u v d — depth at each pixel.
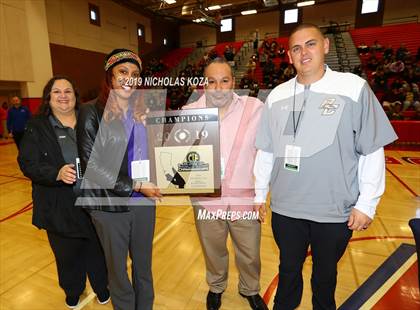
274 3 12.80
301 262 1.35
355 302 1.65
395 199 3.35
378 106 1.11
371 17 13.52
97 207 1.19
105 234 1.24
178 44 18.22
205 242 1.55
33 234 2.68
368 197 1.12
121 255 1.29
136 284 1.43
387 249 2.25
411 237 2.44
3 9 7.98
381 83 8.85
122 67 1.10
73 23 10.73
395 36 12.39
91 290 1.88
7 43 8.14
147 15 15.00
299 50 1.14
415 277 1.82
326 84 1.15
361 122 1.11
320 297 1.31
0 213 3.23
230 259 2.19
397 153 5.77
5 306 1.72
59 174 1.30
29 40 8.77
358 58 11.43
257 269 1.59
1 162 6.05
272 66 11.05
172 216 3.03
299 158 1.19
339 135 1.12
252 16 15.81
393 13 13.14
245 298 1.74
